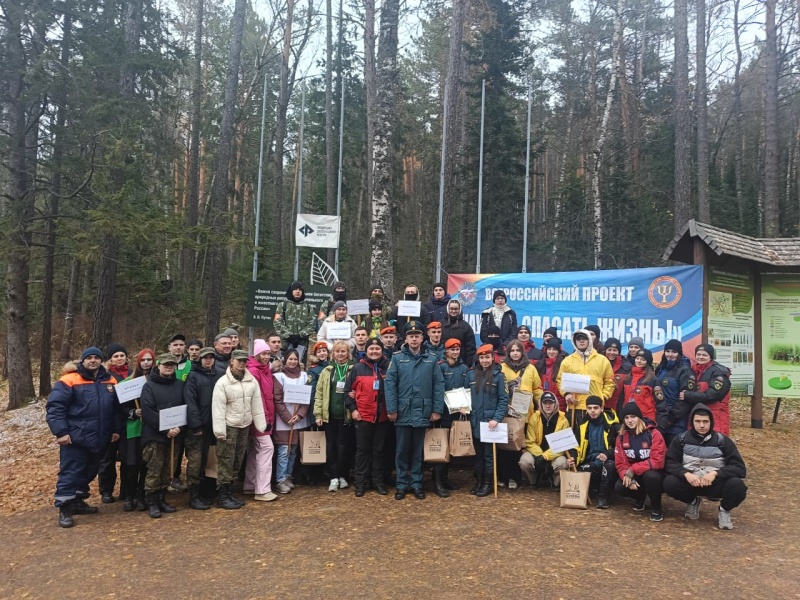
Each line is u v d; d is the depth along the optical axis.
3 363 22.66
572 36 30.00
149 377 6.36
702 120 18.58
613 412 6.63
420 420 6.60
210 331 15.61
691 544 5.11
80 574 4.69
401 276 28.83
